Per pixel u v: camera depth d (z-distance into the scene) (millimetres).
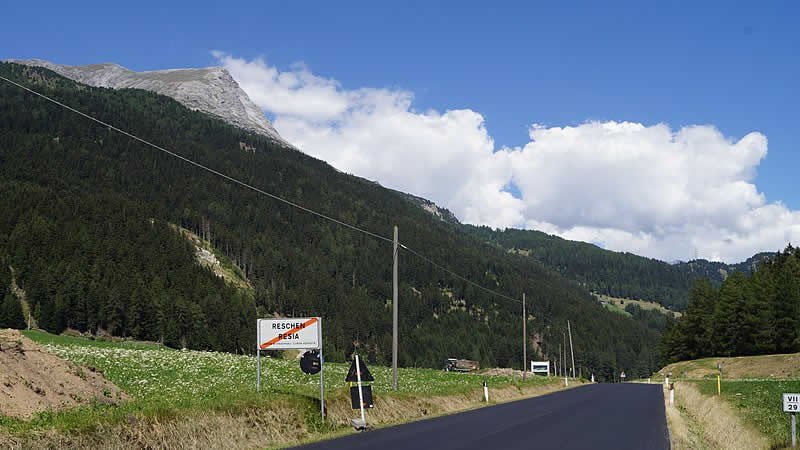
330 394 22484
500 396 38656
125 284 126562
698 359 110000
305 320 21250
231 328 129250
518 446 15641
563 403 34938
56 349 36906
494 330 193125
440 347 166875
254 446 15609
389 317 179500
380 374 52406
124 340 116812
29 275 121625
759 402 29156
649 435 18578
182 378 29422
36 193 165000
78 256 135750
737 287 104812
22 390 15273
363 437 17766
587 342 193500
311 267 197875
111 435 12664
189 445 14086
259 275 182875
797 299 89375
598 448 15492
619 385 73375
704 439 19156
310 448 15273
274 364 42906
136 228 167125
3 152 197875
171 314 123938
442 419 24062
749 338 98438
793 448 16969
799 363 75688
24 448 10781
